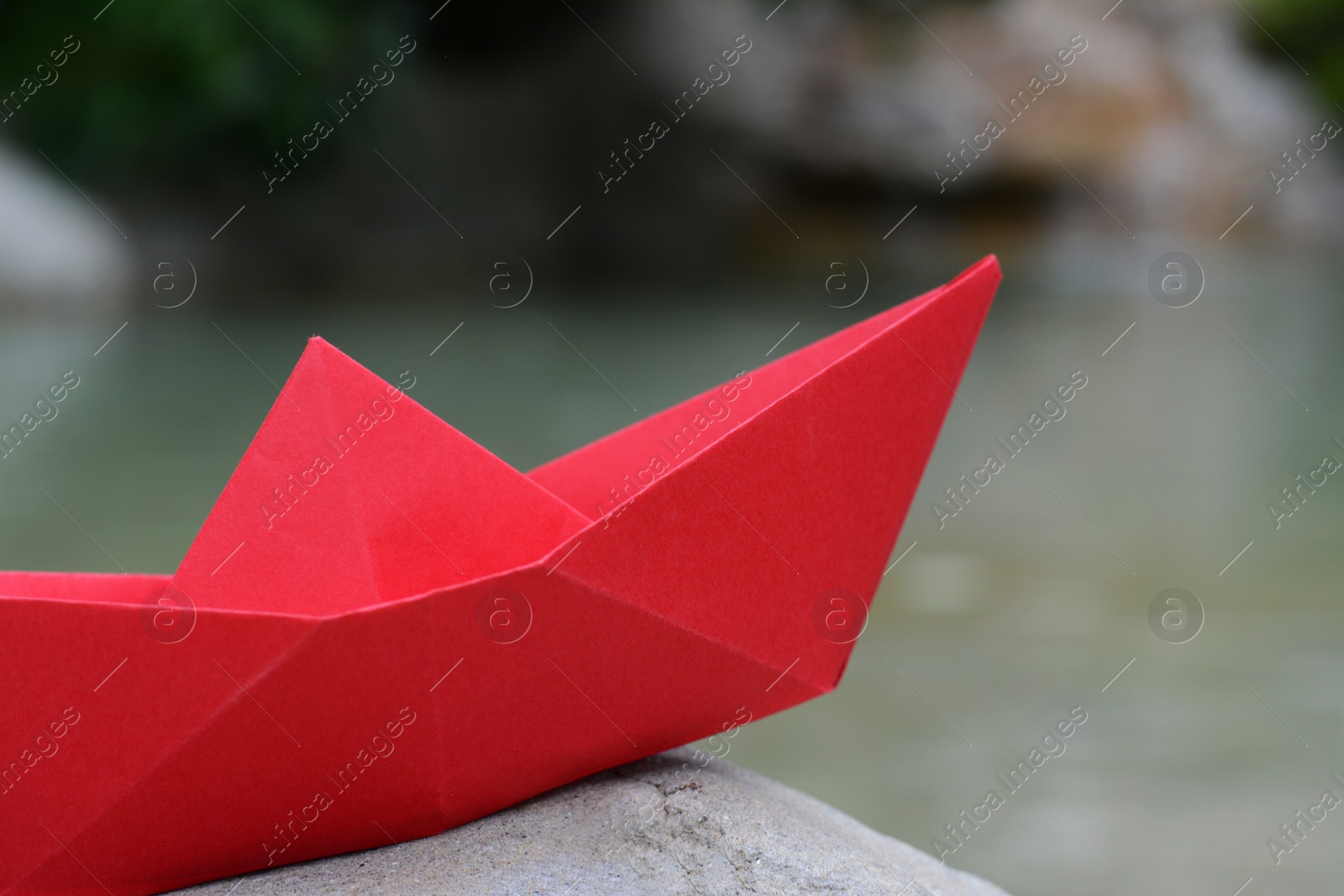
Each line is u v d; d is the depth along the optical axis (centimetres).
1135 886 243
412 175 1848
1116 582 459
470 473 156
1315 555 494
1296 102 2328
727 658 153
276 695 131
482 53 2028
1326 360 1162
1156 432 802
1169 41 2291
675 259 1978
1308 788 288
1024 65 2156
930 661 375
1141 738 314
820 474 155
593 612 142
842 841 161
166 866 138
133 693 130
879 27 2153
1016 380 1021
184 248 1572
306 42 1485
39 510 556
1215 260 2075
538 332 1335
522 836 147
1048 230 2119
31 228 1312
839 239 2073
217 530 150
